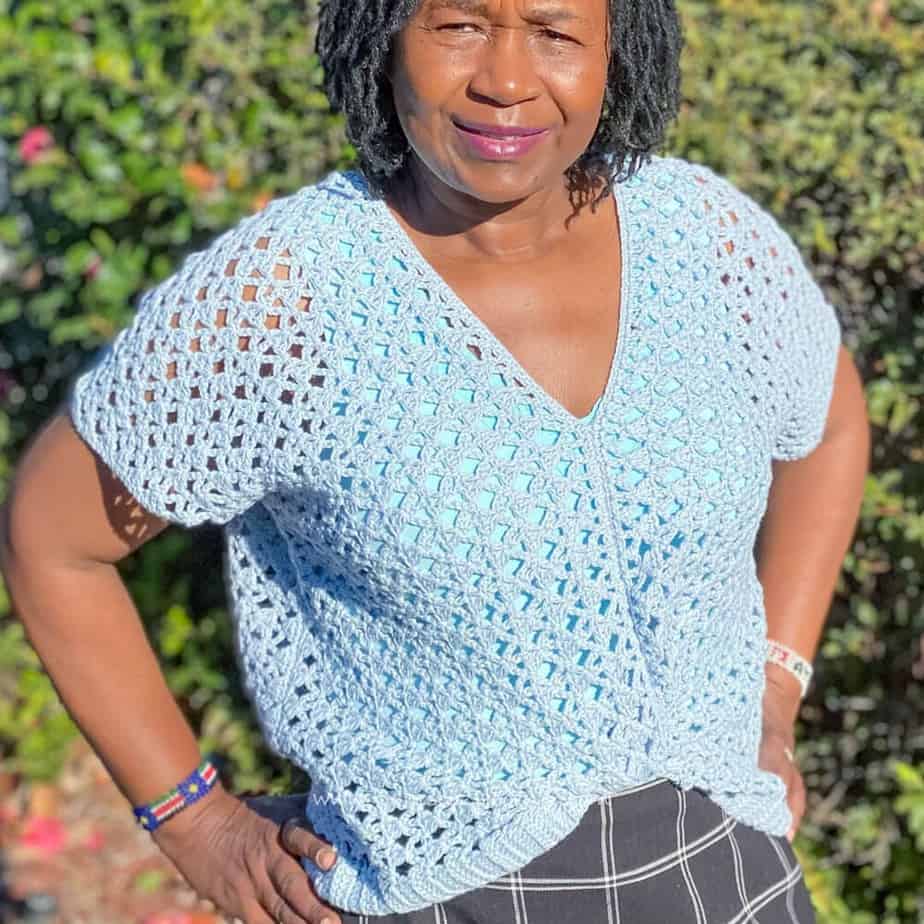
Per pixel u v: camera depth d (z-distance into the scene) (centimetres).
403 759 153
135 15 321
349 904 158
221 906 171
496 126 141
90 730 168
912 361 289
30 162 337
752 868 164
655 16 151
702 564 152
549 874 153
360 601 154
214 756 341
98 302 339
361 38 145
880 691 306
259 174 317
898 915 307
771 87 283
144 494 152
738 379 157
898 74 284
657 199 162
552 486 145
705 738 158
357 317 148
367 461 145
